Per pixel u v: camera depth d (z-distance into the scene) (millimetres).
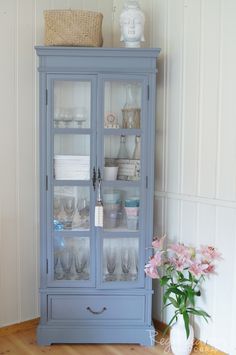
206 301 2475
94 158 2502
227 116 2318
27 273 2773
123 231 2559
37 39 2717
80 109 2520
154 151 2566
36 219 2793
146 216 2539
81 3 2916
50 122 2471
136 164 2572
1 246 2641
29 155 2732
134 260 2635
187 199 2572
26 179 2729
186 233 2598
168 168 2711
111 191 2598
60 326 2535
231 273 2330
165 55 2691
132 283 2555
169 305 2715
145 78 2469
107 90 2500
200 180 2492
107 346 2545
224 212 2355
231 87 2291
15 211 2693
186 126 2568
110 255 2635
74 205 2596
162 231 2771
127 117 2555
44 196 2506
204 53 2436
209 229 2447
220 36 2342
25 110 2693
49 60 2436
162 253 2521
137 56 2447
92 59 2445
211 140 2416
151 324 2574
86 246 2617
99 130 2484
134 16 2525
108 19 3062
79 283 2543
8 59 2598
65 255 2645
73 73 2443
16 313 2736
